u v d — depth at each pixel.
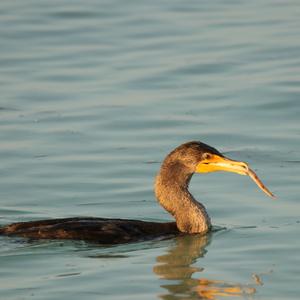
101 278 13.57
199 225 15.68
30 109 21.94
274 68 23.83
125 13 28.14
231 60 24.41
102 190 17.73
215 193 17.58
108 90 22.92
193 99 22.23
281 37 25.78
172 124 20.86
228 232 15.70
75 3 28.95
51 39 26.27
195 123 20.89
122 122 21.06
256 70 23.77
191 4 28.94
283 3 28.78
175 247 15.01
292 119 21.03
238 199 17.22
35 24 27.20
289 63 24.11
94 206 17.06
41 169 18.72
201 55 24.80
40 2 29.06
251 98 22.08
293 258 14.34
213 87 22.88
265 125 20.75
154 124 20.91
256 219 16.27
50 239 14.97
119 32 26.66
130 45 25.73
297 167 18.44
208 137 20.14
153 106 21.91
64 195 17.53
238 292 13.09
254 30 26.42
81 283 13.40
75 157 19.30
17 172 18.58
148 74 23.73
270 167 18.50
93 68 24.28
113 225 15.39
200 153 15.77
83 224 15.30
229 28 26.66
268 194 15.72
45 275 13.70
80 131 20.66
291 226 15.81
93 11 28.25
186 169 15.81
